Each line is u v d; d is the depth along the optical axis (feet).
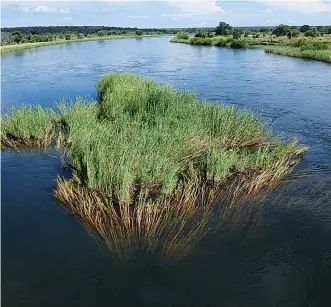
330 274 23.11
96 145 37.32
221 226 28.04
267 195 32.71
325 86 83.46
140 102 51.55
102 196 31.42
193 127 42.34
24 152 43.37
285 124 54.90
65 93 80.12
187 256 24.70
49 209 30.63
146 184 32.99
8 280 22.66
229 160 36.50
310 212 29.89
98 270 23.54
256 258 24.54
